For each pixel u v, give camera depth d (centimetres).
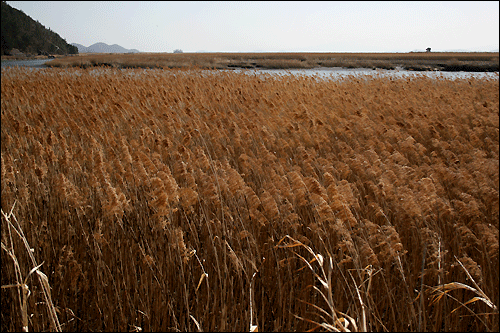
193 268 332
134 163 417
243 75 1916
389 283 313
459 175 432
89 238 362
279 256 346
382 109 1066
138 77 1927
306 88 1432
